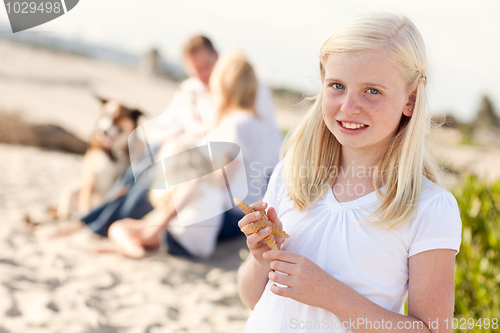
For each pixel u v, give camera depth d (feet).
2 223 11.55
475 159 20.65
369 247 3.19
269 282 3.70
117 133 12.81
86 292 8.52
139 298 8.62
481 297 6.64
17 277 8.63
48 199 14.05
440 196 3.15
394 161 3.30
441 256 3.03
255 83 10.44
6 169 16.87
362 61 3.01
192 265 10.30
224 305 8.66
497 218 8.66
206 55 12.41
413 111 3.23
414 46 3.11
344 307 3.03
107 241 11.15
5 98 22.24
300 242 3.51
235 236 11.89
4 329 6.94
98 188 12.55
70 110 22.72
